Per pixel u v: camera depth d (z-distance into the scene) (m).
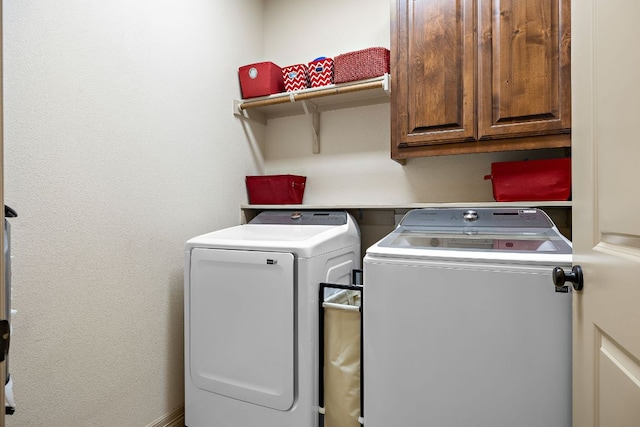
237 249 1.63
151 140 1.77
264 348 1.56
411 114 1.81
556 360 1.10
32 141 1.31
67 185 1.42
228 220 2.27
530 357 1.13
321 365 1.55
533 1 1.58
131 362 1.67
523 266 1.15
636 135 0.62
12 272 1.25
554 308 1.10
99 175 1.53
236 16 2.35
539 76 1.57
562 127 1.54
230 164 2.29
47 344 1.36
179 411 1.91
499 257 1.18
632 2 0.63
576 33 0.92
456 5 1.73
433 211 1.76
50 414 1.36
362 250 2.32
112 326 1.59
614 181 0.71
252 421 1.59
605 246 0.76
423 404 1.26
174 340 1.89
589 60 0.84
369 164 2.33
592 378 0.84
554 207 1.80
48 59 1.35
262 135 2.60
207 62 2.11
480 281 1.19
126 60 1.65
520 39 1.60
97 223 1.53
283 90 2.41
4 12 1.23
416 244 1.51
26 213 1.29
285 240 1.63
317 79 2.19
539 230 1.53
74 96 1.44
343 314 1.51
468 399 1.20
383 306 1.33
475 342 1.19
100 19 1.54
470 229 1.66
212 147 2.15
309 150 2.51
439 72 1.75
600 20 0.77
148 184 1.75
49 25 1.36
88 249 1.49
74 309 1.44
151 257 1.77
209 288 1.69
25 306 1.29
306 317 1.50
